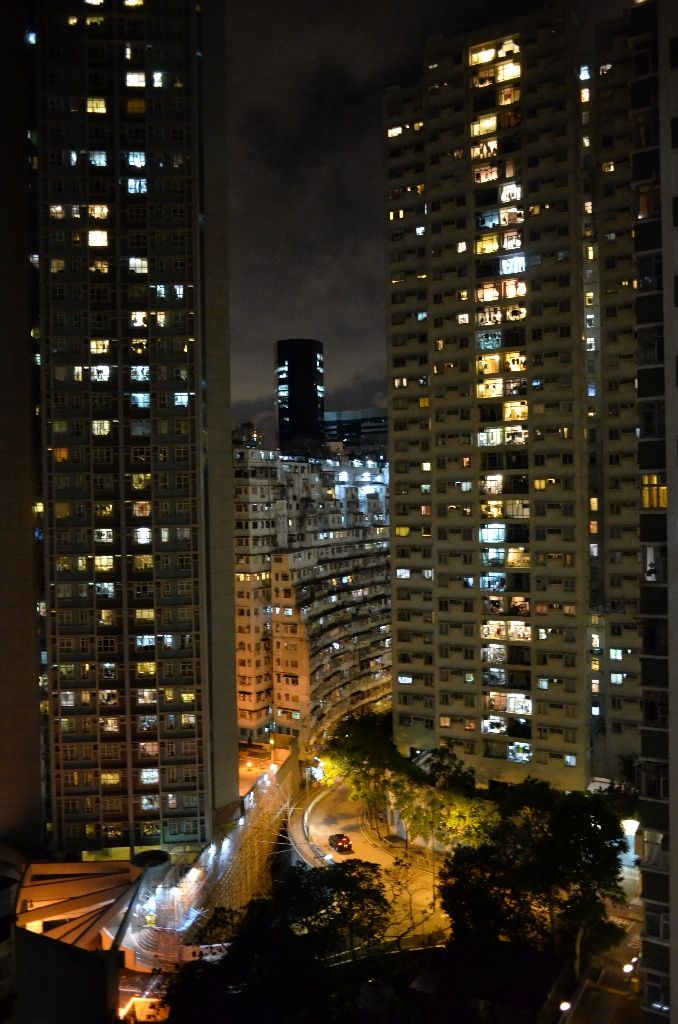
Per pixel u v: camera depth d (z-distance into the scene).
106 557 83.06
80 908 74.06
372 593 139.25
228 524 88.19
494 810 71.12
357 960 55.66
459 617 89.50
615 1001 53.62
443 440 90.19
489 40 86.75
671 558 41.75
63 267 82.88
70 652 82.69
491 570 87.62
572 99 83.19
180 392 83.94
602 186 87.81
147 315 83.50
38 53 83.19
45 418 82.44
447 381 89.94
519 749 86.62
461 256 88.81
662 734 42.59
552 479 84.12
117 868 77.75
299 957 49.31
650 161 43.84
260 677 114.44
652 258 43.44
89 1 83.75
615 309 87.75
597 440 93.00
